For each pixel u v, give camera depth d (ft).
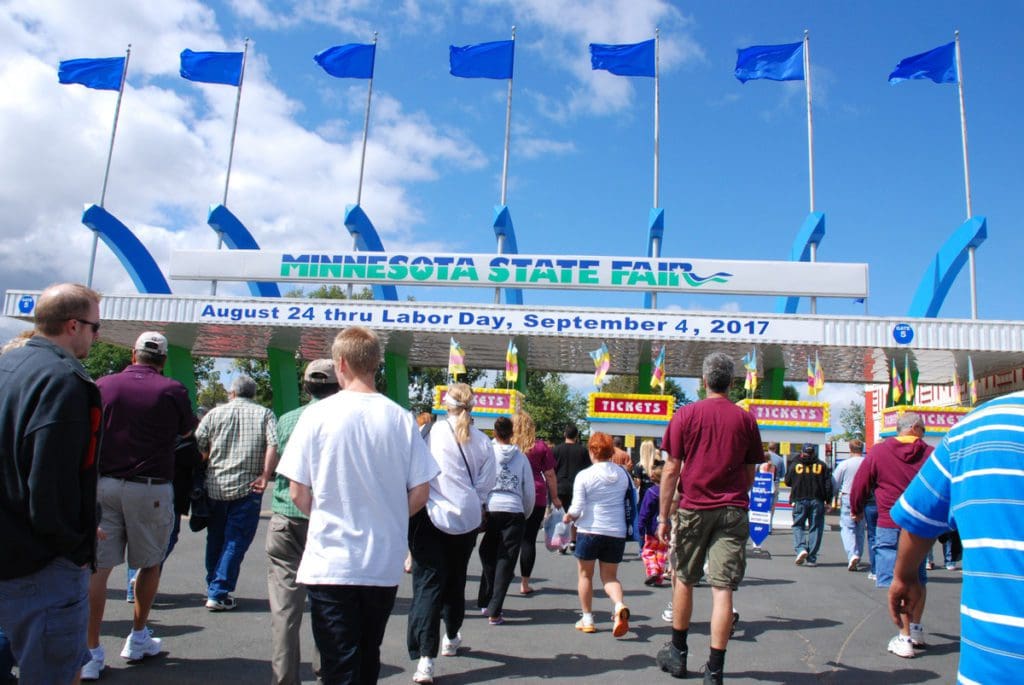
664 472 15.98
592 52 73.97
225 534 20.95
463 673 16.07
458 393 16.83
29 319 67.05
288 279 67.87
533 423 25.03
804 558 34.73
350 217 71.00
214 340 78.23
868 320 61.52
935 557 38.83
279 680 13.17
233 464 20.76
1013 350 60.64
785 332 61.52
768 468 36.94
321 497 10.14
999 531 5.84
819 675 16.42
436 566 15.88
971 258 63.72
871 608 24.09
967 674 5.92
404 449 10.62
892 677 16.38
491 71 74.28
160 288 71.61
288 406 80.38
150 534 15.56
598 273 65.62
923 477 7.26
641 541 28.55
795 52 72.33
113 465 15.21
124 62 75.10
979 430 6.28
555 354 80.64
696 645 18.88
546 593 25.84
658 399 52.44
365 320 64.34
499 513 21.06
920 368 76.48
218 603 20.35
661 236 68.23
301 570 10.08
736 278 64.85
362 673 10.14
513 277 66.08
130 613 20.04
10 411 8.90
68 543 9.07
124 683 14.40
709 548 15.52
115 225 68.74
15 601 8.98
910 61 69.21
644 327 62.18
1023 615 5.62
